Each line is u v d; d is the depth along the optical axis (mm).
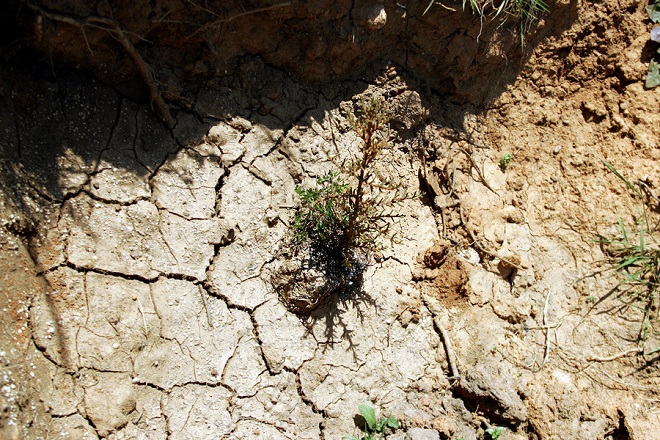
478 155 833
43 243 582
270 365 649
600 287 790
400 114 790
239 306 657
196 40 680
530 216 820
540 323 765
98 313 589
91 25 607
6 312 544
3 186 571
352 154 766
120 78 659
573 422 694
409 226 772
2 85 592
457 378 701
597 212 823
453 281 747
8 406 517
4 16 588
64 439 541
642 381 736
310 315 684
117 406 572
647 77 860
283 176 721
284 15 691
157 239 637
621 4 852
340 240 675
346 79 774
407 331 719
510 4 771
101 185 624
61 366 560
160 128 673
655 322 772
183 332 625
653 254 793
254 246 682
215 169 686
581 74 867
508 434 688
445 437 662
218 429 608
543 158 849
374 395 677
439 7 749
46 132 611
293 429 636
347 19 722
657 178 830
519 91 857
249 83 724
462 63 795
